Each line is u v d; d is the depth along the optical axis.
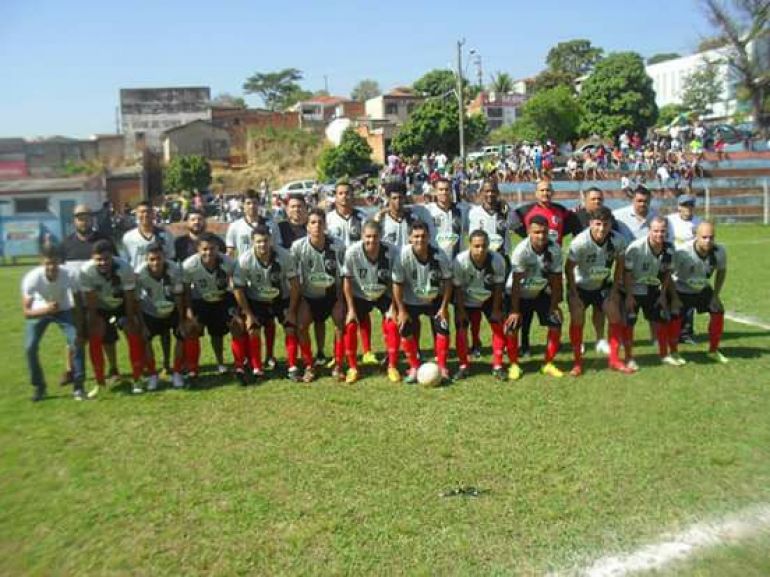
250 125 74.56
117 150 68.56
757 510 5.03
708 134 42.31
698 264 8.70
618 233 8.51
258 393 8.11
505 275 8.45
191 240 9.08
